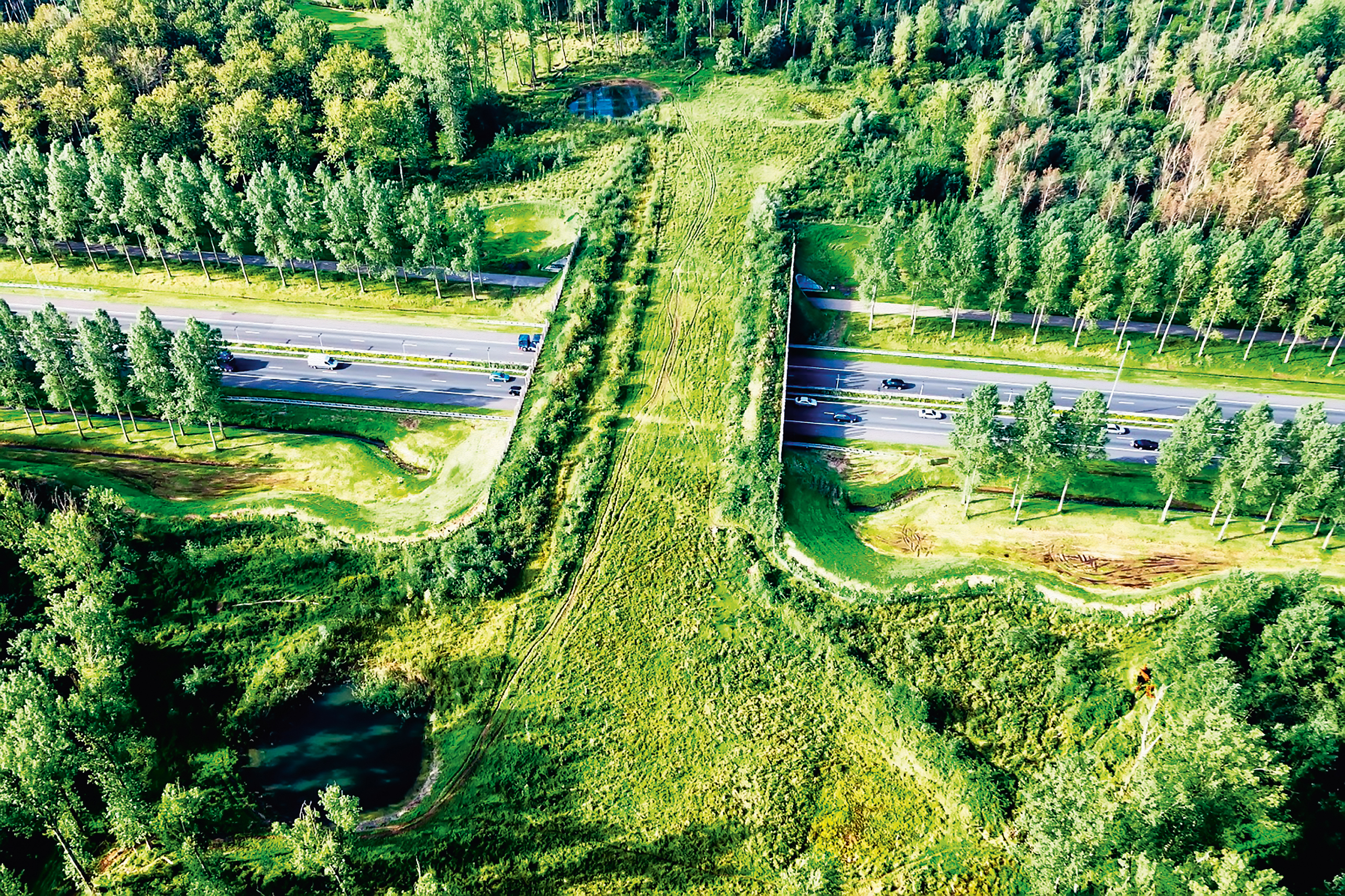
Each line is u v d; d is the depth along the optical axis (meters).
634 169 150.62
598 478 102.38
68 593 85.62
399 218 130.88
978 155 146.00
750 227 136.00
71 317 130.12
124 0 170.62
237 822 75.38
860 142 156.00
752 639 88.62
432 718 83.38
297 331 129.38
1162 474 96.38
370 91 155.88
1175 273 124.38
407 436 112.19
